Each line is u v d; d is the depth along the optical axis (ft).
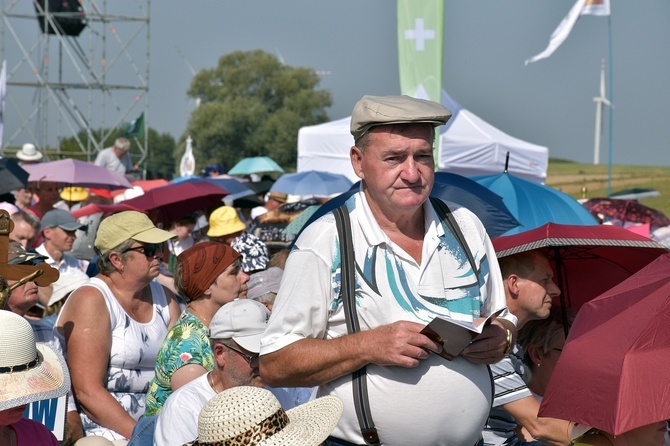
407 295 10.79
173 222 35.96
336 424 10.76
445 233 11.23
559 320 15.81
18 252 18.37
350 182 59.26
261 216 40.65
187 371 17.12
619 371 10.73
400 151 10.65
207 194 35.32
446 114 10.79
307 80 293.02
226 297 18.30
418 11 33.09
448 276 11.07
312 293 10.89
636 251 16.46
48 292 25.80
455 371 10.80
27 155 68.44
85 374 18.16
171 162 315.37
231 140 280.51
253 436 10.46
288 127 279.69
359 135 11.00
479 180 25.20
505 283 15.11
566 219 23.94
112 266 19.07
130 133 134.72
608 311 11.74
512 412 14.65
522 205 24.06
